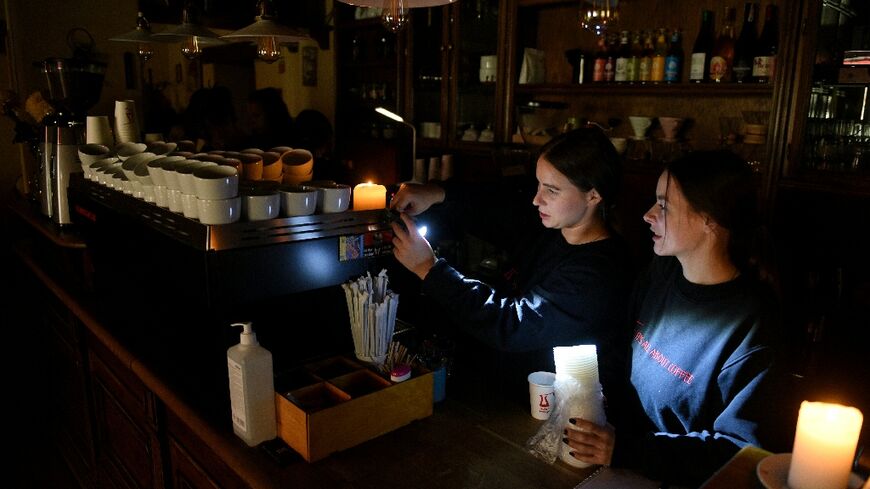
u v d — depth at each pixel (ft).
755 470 2.70
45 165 7.78
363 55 13.32
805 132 6.98
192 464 4.62
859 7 6.98
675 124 8.58
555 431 3.74
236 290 4.08
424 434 4.01
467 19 10.78
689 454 3.22
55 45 10.64
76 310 6.03
